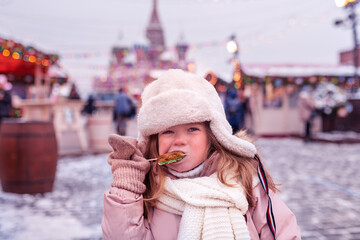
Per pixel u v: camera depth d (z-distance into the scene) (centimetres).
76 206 417
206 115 110
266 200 116
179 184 112
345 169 700
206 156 117
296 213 394
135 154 115
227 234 103
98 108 1753
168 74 115
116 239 104
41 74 1083
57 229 333
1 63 979
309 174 639
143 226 109
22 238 308
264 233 111
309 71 1503
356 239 312
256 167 120
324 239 312
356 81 1466
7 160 457
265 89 1531
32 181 464
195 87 113
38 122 464
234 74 1079
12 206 414
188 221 106
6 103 981
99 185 543
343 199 457
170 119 108
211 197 107
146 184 124
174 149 113
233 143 114
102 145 963
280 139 1476
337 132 1509
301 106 1339
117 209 105
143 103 118
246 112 1134
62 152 880
